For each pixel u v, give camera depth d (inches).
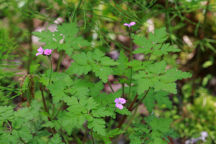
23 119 24.2
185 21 33.0
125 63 25.5
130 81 25.8
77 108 23.7
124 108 24.7
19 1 28.0
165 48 25.0
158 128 25.4
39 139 24.9
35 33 25.6
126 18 27.6
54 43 25.5
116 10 27.9
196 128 31.3
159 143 24.9
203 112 32.3
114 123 30.4
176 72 24.2
